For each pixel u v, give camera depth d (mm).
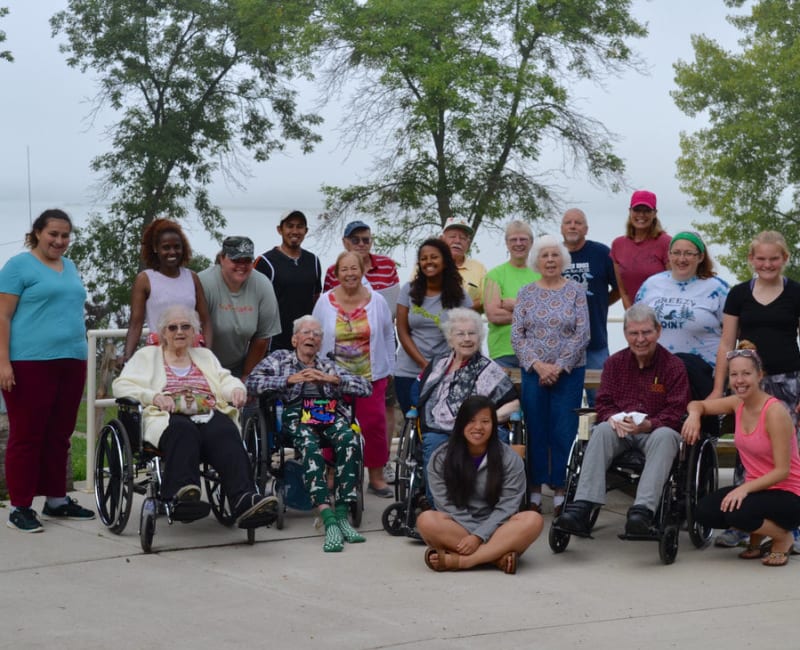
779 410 5668
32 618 4680
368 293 7336
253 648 4297
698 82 33750
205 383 6359
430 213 29297
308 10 28156
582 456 6203
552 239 6906
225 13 32500
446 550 5695
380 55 26938
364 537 6258
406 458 6469
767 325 6113
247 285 7059
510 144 28625
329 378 6473
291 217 7730
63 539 6152
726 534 6199
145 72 32500
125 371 6293
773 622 4656
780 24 34188
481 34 26922
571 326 6820
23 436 6309
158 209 33531
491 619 4719
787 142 33094
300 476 6613
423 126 27094
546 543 6289
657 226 7574
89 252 33031
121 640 4387
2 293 6223
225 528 6523
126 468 6055
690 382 6305
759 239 6133
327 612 4816
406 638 4434
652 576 5527
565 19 27438
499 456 5758
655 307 6633
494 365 6504
